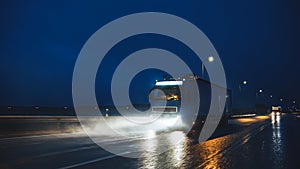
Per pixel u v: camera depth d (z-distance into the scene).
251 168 8.80
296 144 14.85
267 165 9.27
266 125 32.31
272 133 21.86
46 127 19.00
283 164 9.43
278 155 11.27
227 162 9.75
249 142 15.77
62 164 9.25
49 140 15.78
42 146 13.45
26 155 10.95
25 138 16.47
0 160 9.88
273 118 53.88
